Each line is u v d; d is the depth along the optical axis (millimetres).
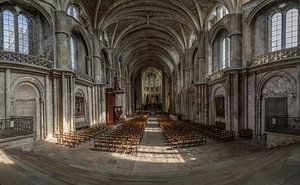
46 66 18625
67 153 13023
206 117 27172
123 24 36094
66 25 20000
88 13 26672
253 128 18469
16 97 16219
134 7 29891
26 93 16984
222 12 24156
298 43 15875
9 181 4391
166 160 11461
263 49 18438
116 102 40938
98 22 28406
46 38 19172
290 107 15734
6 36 16828
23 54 16672
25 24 18312
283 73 16062
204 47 27438
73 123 20203
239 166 6695
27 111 16984
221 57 24625
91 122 27188
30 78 16922
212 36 25109
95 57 27969
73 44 24172
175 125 25188
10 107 15406
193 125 24531
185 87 37344
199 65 27891
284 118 15594
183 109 40062
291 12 16594
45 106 18156
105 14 28219
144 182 5156
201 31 27656
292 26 16516
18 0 16859
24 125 14461
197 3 26266
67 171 6117
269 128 14828
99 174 6332
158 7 29875
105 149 13930
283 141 12938
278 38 17578
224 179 5062
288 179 4410
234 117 19734
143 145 15906
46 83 18297
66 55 19688
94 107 27984
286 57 16016
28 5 17719
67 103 19859
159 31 40156
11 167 5445
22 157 7438
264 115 17844
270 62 16594
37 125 17609
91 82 26891
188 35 36531
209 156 12312
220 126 23312
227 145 15516
